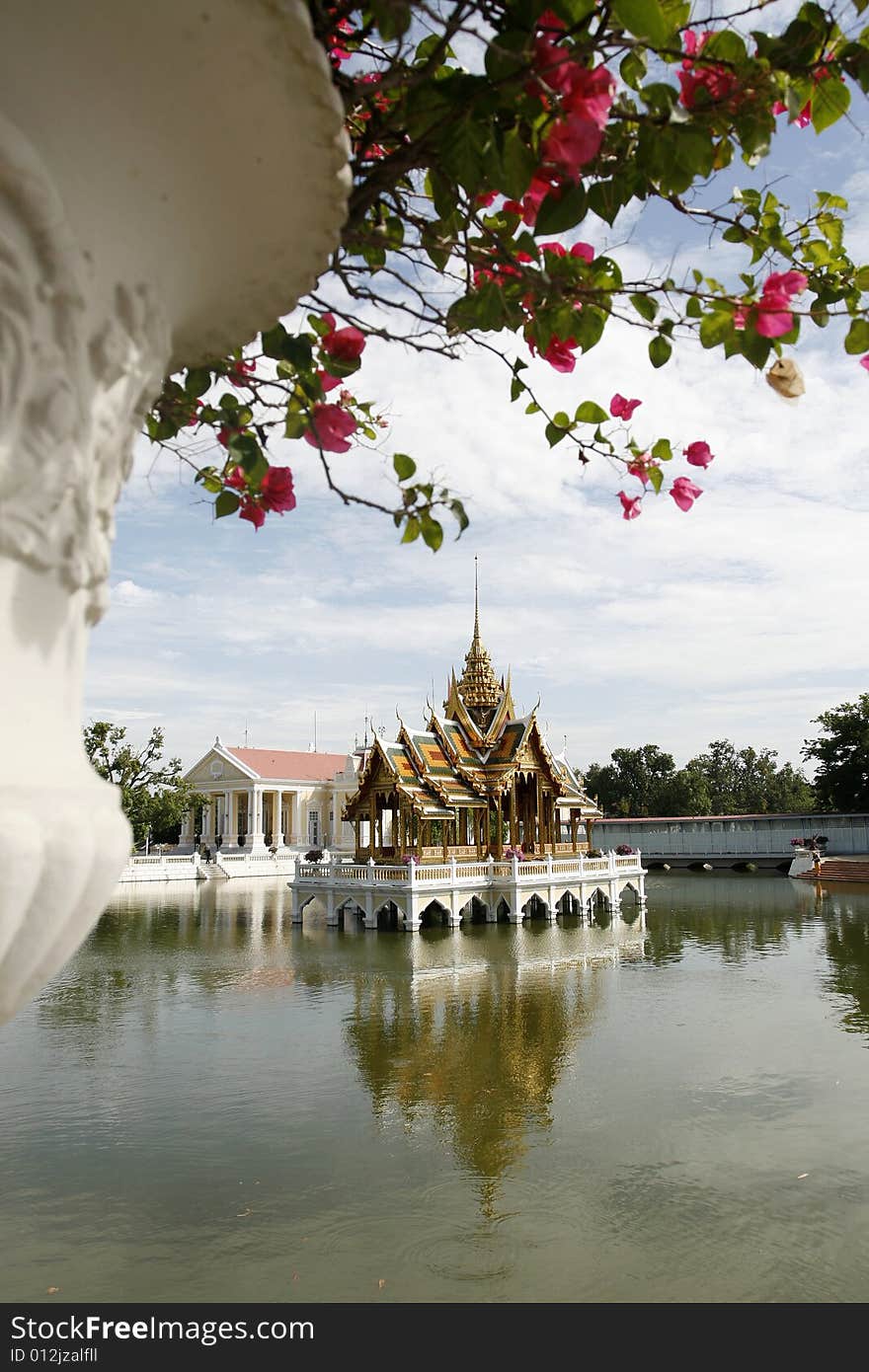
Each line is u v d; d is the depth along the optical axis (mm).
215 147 1628
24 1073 11359
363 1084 10852
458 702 31016
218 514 2881
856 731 54000
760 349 2547
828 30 2227
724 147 2465
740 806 81812
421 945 22875
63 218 1515
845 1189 7773
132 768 46906
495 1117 9633
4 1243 6906
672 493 3334
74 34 1427
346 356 2760
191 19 1413
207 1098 10328
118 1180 8031
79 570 1620
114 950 22234
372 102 2424
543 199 2141
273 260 1916
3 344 1466
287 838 69062
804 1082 10688
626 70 2254
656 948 22031
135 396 1797
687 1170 8211
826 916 28953
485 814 29625
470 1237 6988
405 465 2787
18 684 1526
